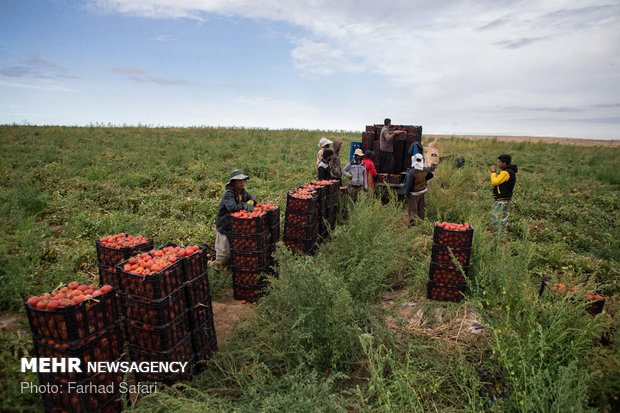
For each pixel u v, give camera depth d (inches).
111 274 166.1
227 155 687.7
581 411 96.5
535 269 215.9
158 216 321.7
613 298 177.5
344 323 147.0
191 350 138.8
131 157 580.7
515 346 126.3
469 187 463.2
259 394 119.3
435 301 193.3
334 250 231.5
